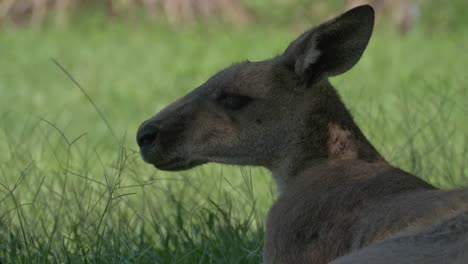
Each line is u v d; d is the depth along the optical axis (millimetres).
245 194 15688
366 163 11367
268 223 11266
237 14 48375
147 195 15789
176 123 12062
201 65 37281
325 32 11508
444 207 9523
